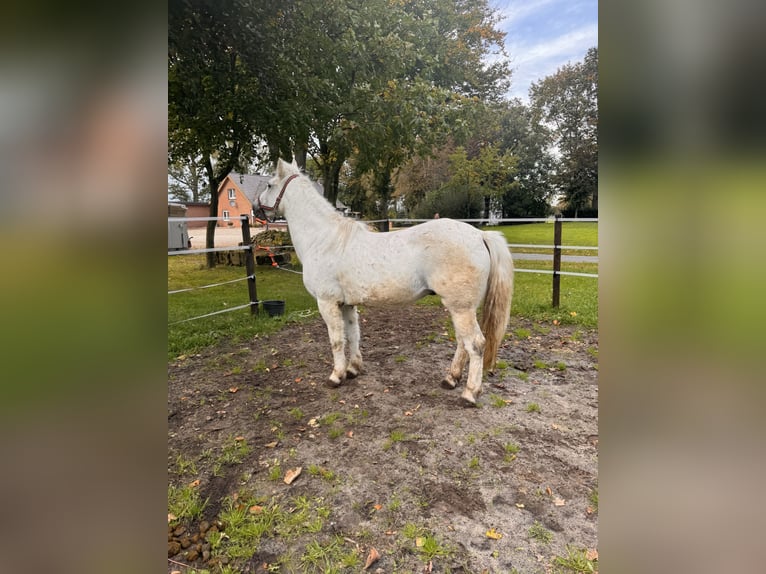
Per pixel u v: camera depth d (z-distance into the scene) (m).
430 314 5.46
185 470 2.24
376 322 5.15
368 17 6.34
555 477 2.06
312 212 3.06
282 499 1.99
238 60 5.35
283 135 6.43
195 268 10.05
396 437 2.44
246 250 5.20
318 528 1.79
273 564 1.64
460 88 15.02
